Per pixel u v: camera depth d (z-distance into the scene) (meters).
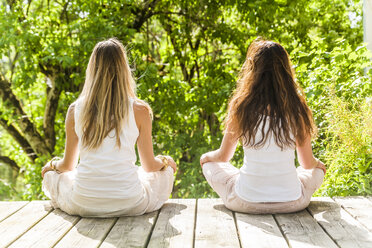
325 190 4.02
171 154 7.81
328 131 4.25
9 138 13.16
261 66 3.10
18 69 8.37
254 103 3.07
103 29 7.39
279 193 3.16
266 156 3.13
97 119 3.02
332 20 8.57
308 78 5.39
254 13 7.61
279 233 2.84
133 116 3.09
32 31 7.48
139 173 3.45
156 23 9.52
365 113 4.09
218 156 3.37
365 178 3.88
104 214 3.19
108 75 3.03
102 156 3.07
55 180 3.39
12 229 3.04
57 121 10.13
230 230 2.92
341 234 2.80
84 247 2.67
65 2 8.19
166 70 9.23
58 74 8.55
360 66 5.01
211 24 8.33
